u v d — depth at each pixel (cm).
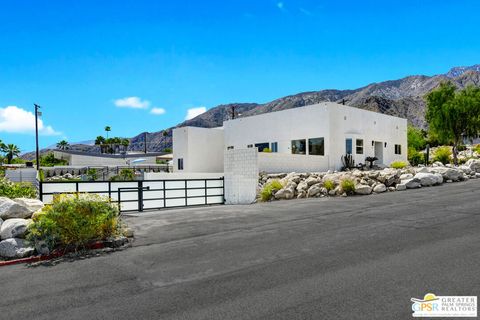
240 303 460
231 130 3256
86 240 761
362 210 1134
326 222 965
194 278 563
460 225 848
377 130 3045
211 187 1817
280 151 2872
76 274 609
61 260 702
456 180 1852
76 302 488
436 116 3209
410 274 534
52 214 739
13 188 1314
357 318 407
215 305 458
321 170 2486
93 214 779
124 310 455
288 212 1186
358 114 2827
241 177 1762
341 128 2644
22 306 481
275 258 648
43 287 551
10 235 759
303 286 506
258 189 1734
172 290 516
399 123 3388
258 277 553
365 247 693
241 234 868
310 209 1223
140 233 930
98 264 662
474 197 1277
